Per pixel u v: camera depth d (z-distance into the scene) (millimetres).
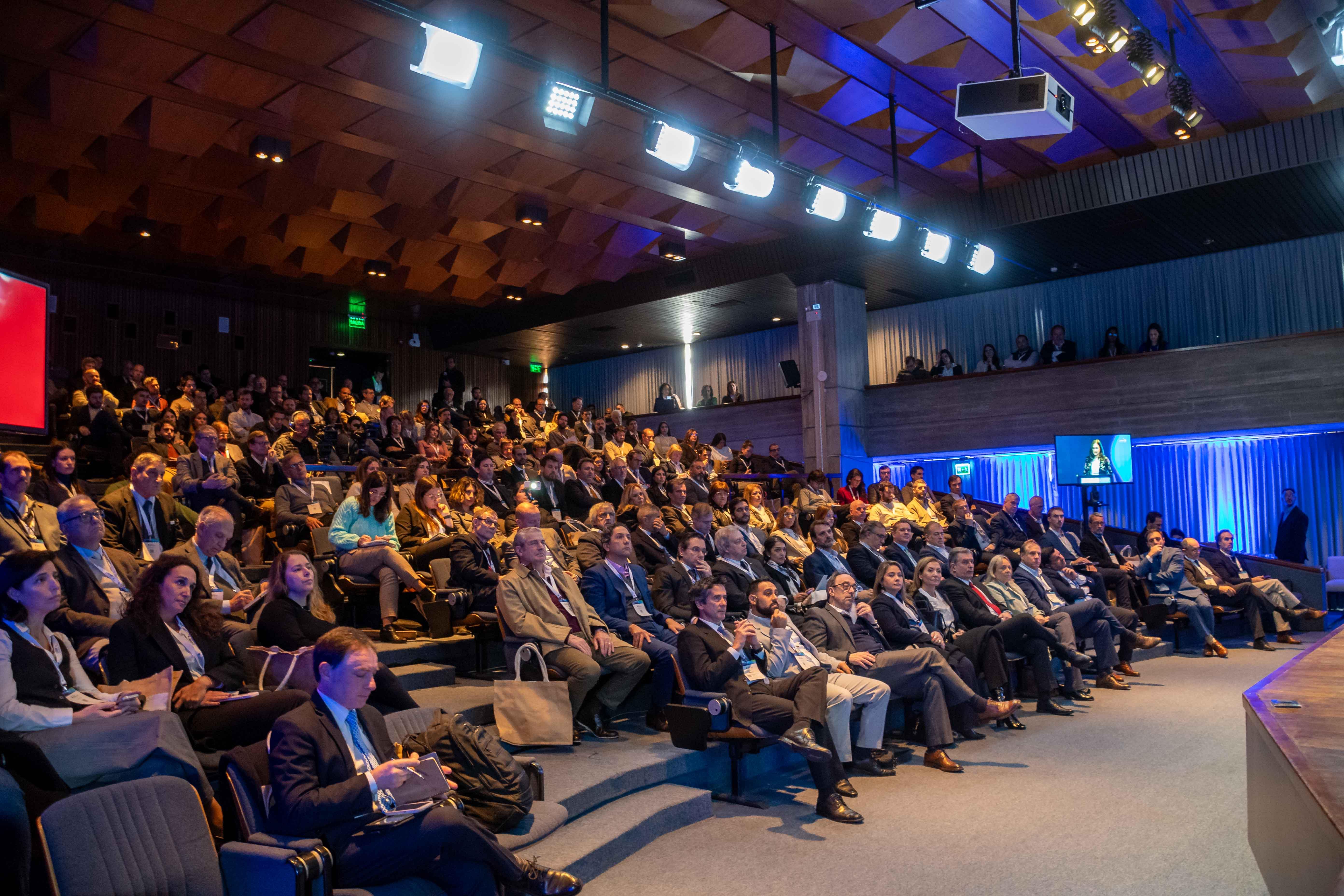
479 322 16156
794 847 3770
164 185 9906
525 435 12359
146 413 9398
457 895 2828
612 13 7148
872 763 4922
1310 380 10758
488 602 5469
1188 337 13117
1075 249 12516
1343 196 10641
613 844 3559
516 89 8086
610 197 10703
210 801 2902
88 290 13109
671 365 17812
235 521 6059
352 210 10703
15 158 8742
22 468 4512
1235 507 12211
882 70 8297
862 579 7410
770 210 11344
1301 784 2121
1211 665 8203
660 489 9156
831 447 13188
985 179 10945
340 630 2916
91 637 3783
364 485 5930
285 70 7617
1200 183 10234
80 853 2273
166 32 6949
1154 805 4195
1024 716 6344
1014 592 7297
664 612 5797
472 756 3295
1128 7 7238
